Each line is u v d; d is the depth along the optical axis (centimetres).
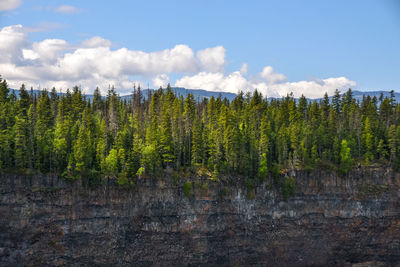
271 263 9275
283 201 9806
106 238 8362
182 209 8969
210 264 8862
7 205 7850
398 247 10231
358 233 10106
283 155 10294
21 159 8194
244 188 9531
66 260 8012
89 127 9919
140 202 8756
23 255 7738
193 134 9594
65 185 8338
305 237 9738
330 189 10256
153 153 9112
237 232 9212
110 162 8650
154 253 8600
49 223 8044
